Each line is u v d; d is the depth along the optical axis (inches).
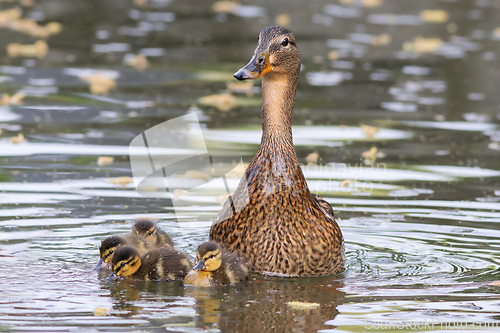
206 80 813.9
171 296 327.6
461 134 638.5
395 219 438.0
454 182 511.5
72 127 625.3
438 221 434.0
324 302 319.3
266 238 353.1
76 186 482.6
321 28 1107.9
